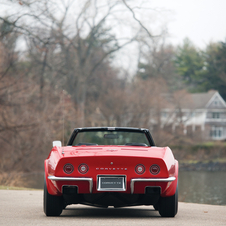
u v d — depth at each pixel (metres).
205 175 95.62
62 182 12.72
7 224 12.18
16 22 49.56
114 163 12.60
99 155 12.62
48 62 91.50
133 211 16.75
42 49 58.00
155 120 116.38
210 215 16.25
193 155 132.88
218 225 12.64
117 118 112.62
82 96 106.00
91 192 12.69
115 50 96.25
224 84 165.50
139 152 13.23
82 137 16.31
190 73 172.00
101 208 18.00
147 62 129.88
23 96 70.75
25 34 53.25
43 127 75.88
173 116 130.75
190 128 137.75
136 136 16.11
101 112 116.00
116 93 112.25
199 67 170.25
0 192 25.84
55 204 13.81
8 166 76.50
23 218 13.64
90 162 12.63
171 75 158.50
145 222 12.59
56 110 80.50
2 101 60.94
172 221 13.12
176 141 125.31
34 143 77.06
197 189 59.84
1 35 51.69
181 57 172.12
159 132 116.38
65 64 100.19
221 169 121.25
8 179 53.88
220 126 164.88
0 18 48.03
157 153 13.33
